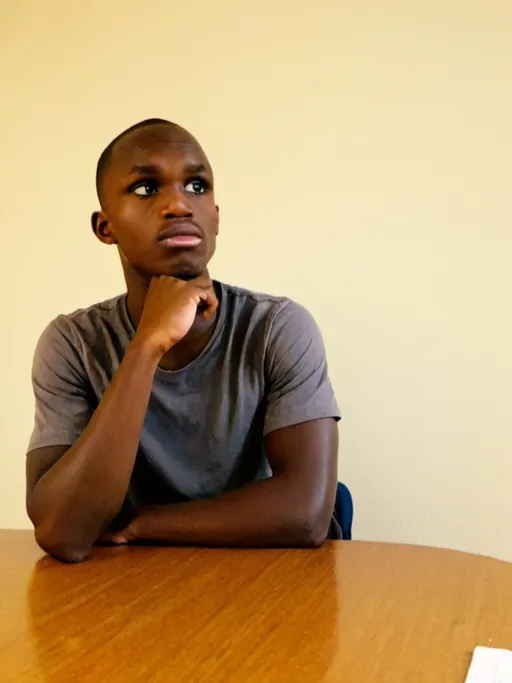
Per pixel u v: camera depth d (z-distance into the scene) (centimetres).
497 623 63
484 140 153
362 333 161
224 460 112
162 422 111
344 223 162
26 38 188
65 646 59
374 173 160
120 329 113
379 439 160
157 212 99
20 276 188
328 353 163
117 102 180
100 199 108
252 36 169
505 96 152
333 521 112
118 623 64
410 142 158
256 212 169
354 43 161
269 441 104
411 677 53
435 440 157
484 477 154
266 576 77
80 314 118
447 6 155
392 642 59
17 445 189
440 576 76
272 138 167
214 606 68
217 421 110
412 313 158
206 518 92
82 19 183
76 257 183
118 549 92
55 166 185
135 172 99
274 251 167
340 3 162
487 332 154
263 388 110
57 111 185
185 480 112
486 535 154
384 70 159
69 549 87
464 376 155
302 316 112
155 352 97
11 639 61
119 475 92
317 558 84
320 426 102
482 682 51
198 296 101
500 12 152
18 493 189
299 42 165
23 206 188
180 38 175
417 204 158
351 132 162
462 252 155
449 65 155
